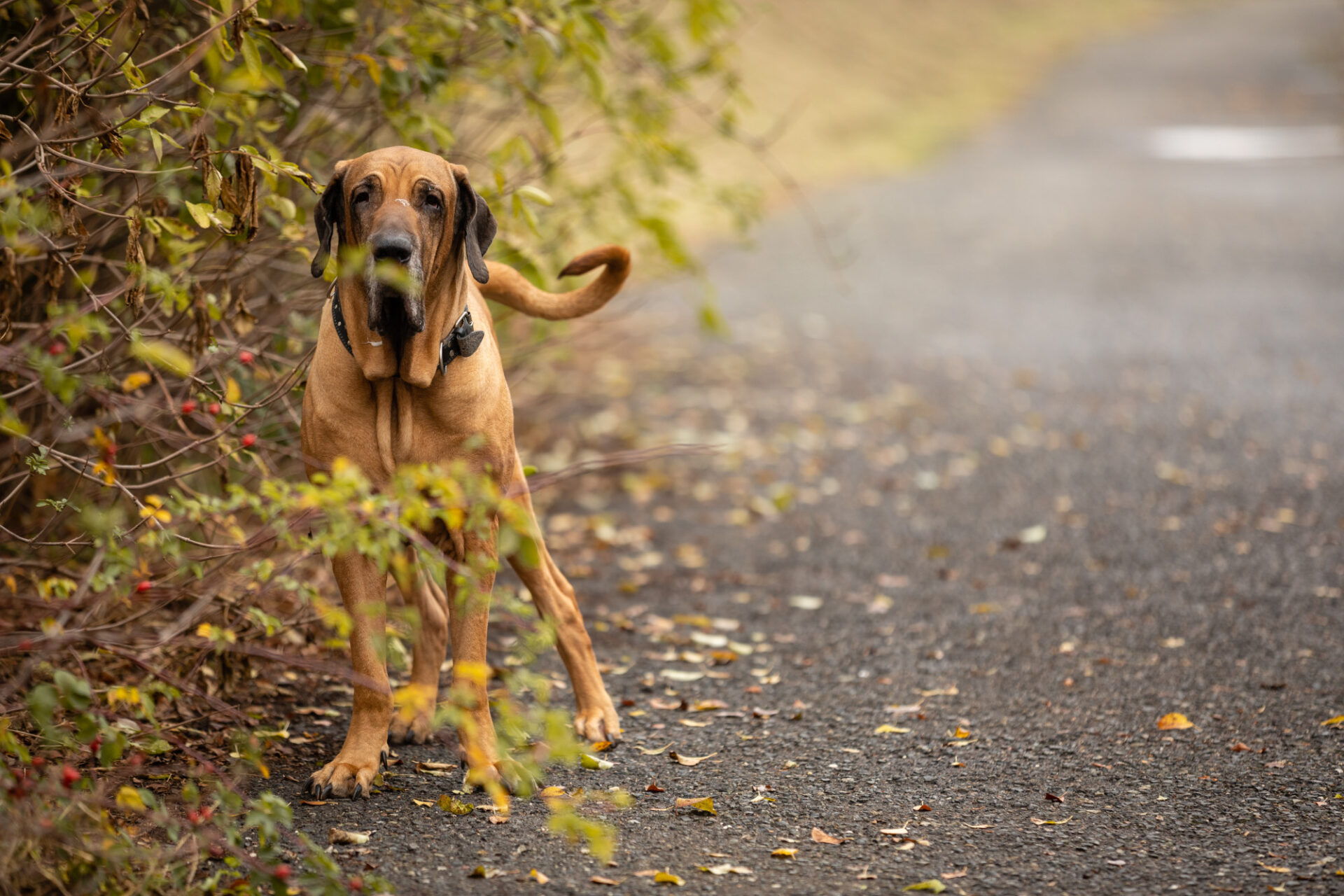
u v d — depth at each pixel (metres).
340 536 5.40
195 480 9.27
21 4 6.99
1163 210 31.23
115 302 7.93
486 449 6.80
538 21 9.37
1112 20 78.31
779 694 8.55
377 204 6.37
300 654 8.52
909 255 27.70
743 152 36.72
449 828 6.41
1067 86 56.22
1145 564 11.06
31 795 5.41
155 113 6.56
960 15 68.94
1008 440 15.37
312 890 5.31
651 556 11.73
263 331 8.68
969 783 7.09
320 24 9.05
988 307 23.00
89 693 5.33
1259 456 14.23
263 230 9.16
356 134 10.19
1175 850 6.23
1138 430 15.48
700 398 17.55
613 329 21.61
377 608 5.58
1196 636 9.40
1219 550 11.32
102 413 7.74
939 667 9.00
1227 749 7.49
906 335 21.09
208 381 8.28
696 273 12.07
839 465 14.64
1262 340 19.73
